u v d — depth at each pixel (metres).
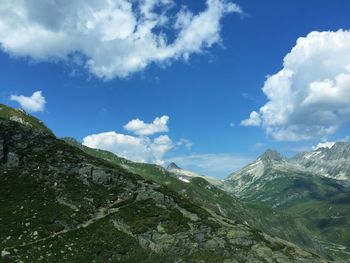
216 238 100.06
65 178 108.81
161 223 101.19
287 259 98.25
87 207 100.12
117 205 105.12
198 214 110.62
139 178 124.69
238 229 106.50
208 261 90.12
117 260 85.94
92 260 83.50
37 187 102.06
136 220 99.94
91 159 124.38
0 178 102.19
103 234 91.69
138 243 92.44
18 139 118.50
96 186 111.00
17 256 78.12
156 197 113.62
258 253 98.19
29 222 89.06
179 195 124.00
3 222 87.50
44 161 112.88
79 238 88.25
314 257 106.12
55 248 83.31
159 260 88.44
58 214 93.75
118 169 126.56
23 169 107.31
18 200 95.50
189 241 96.62
